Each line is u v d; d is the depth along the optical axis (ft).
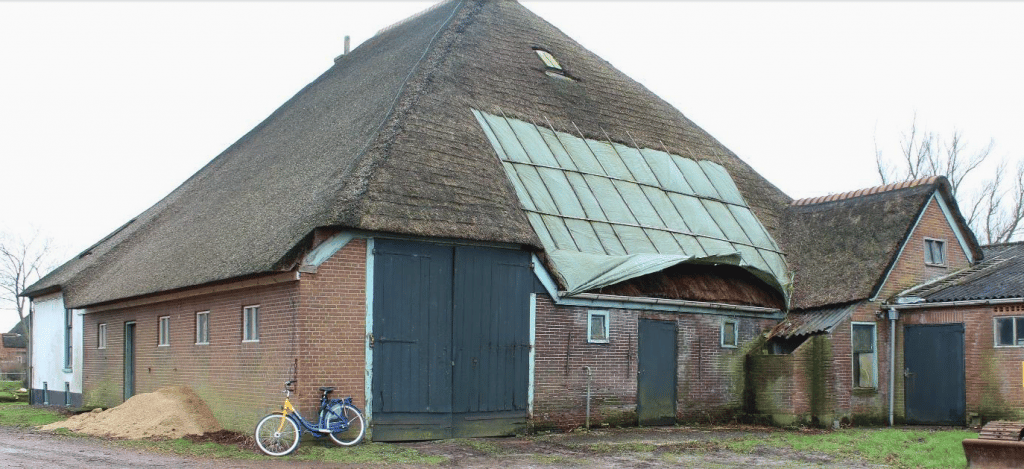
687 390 67.26
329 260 50.52
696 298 67.77
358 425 50.24
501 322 56.95
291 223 53.42
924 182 74.69
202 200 81.76
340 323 50.55
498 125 68.44
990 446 43.16
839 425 67.05
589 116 79.36
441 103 65.82
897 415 70.18
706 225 74.59
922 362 69.31
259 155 81.92
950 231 76.69
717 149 89.45
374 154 56.08
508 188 62.23
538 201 63.93
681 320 67.56
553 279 59.57
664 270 68.44
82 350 83.76
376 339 51.60
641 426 63.98
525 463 46.06
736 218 78.48
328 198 52.26
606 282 61.11
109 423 58.29
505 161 65.00
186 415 58.13
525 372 57.98
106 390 77.77
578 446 52.54
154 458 44.93
